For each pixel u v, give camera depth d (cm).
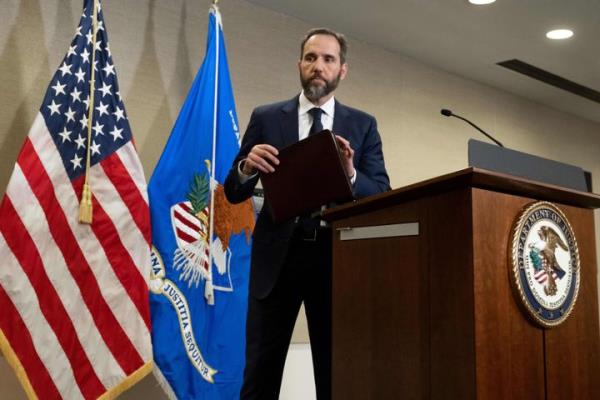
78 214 273
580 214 153
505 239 133
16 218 259
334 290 163
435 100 501
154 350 286
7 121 304
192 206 306
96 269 273
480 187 132
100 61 296
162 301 291
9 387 291
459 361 128
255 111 221
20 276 256
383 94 465
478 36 443
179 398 288
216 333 306
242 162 208
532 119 581
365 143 214
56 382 257
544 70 507
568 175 172
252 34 396
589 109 610
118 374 270
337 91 438
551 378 138
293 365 387
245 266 323
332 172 175
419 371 136
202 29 375
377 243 151
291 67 413
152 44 354
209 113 320
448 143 505
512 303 133
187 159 310
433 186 135
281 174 183
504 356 129
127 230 283
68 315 264
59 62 321
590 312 151
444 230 134
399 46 466
